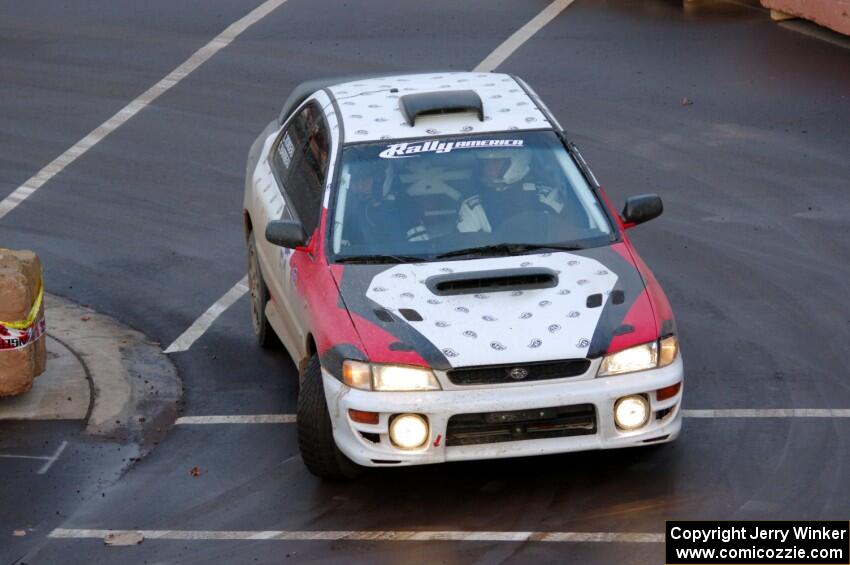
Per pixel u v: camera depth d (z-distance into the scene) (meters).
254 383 27.11
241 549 20.50
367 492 22.02
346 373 20.36
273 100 45.72
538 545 20.03
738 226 34.12
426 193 23.41
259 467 23.34
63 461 24.00
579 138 40.91
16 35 52.72
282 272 24.78
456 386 19.95
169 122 44.25
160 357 28.61
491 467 22.61
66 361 28.08
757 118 41.81
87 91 47.16
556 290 21.36
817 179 37.00
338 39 51.19
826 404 24.59
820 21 48.47
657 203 23.62
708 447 23.00
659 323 20.78
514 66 47.31
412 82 27.02
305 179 25.20
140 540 20.95
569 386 20.02
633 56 47.94
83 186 39.44
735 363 26.62
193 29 52.94
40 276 26.64
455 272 21.84
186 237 35.53
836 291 30.03
